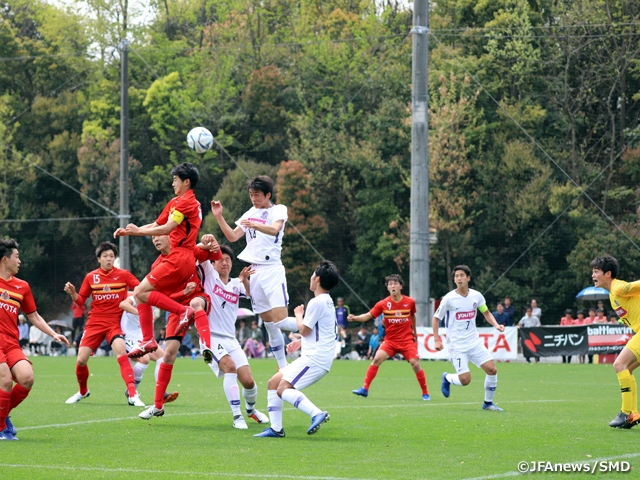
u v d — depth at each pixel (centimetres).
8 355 1574
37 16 10188
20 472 1244
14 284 1591
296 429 1750
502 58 8300
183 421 1878
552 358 4988
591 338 4653
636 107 8162
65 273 9262
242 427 1753
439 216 7750
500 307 4950
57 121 9494
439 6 9056
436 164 7781
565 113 8256
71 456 1393
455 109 7800
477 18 8706
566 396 2631
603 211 7588
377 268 8194
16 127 9481
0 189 9200
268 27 9881
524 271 7700
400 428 1769
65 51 9988
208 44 9900
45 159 9275
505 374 3750
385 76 8781
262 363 4644
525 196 7612
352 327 8250
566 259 7519
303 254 7975
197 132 2283
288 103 8975
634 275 7412
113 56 10006
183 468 1286
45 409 2106
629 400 1761
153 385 2930
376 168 8062
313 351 1594
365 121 8506
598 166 8100
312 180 8106
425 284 4659
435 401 2444
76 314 5884
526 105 8200
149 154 9350
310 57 9119
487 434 1675
